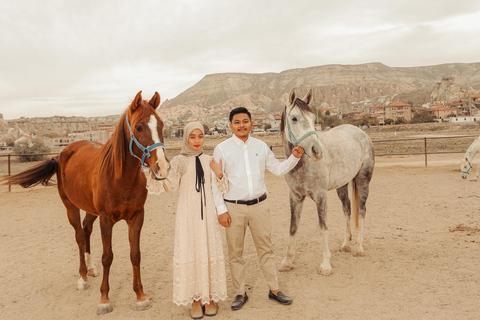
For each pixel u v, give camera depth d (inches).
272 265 130.8
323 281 151.9
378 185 410.6
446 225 232.1
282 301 130.3
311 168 154.6
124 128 119.3
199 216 116.6
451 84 7313.0
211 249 117.3
